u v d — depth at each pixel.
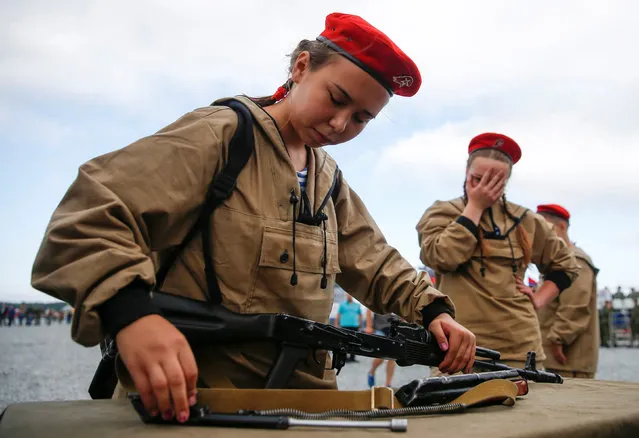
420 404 1.54
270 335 1.58
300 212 1.73
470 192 3.50
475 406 1.50
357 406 1.42
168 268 1.62
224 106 1.71
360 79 1.63
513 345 3.44
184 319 1.49
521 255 3.57
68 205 1.41
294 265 1.68
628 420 1.36
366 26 1.65
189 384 1.20
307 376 1.71
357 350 1.74
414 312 2.01
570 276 3.92
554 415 1.37
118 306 1.22
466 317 3.50
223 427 1.18
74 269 1.26
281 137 1.71
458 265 3.51
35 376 7.38
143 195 1.45
